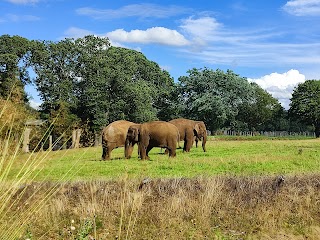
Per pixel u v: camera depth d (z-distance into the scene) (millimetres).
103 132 26938
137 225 8719
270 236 8648
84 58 57625
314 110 91250
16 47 55344
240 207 9938
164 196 10250
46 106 54438
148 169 18703
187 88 77250
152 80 76000
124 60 63219
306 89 94062
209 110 73562
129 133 26047
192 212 9508
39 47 57375
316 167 18188
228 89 76625
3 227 3627
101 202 9812
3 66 48969
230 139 59812
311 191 10734
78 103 56594
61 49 58688
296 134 94000
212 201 9938
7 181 3215
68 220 8766
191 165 20109
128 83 57875
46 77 55406
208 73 77125
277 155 25156
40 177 9578
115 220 8914
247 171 16922
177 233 8477
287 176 12203
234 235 8578
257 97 97938
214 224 9094
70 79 59656
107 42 61875
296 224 9180
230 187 11078
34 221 7516
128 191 10102
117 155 29703
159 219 8977
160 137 25656
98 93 55312
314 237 8688
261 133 90625
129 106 59031
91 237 7746
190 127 32250
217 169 18422
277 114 106688
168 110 80500
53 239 7859
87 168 18594
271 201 10266
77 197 10164
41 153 3436
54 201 9602
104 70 56500
